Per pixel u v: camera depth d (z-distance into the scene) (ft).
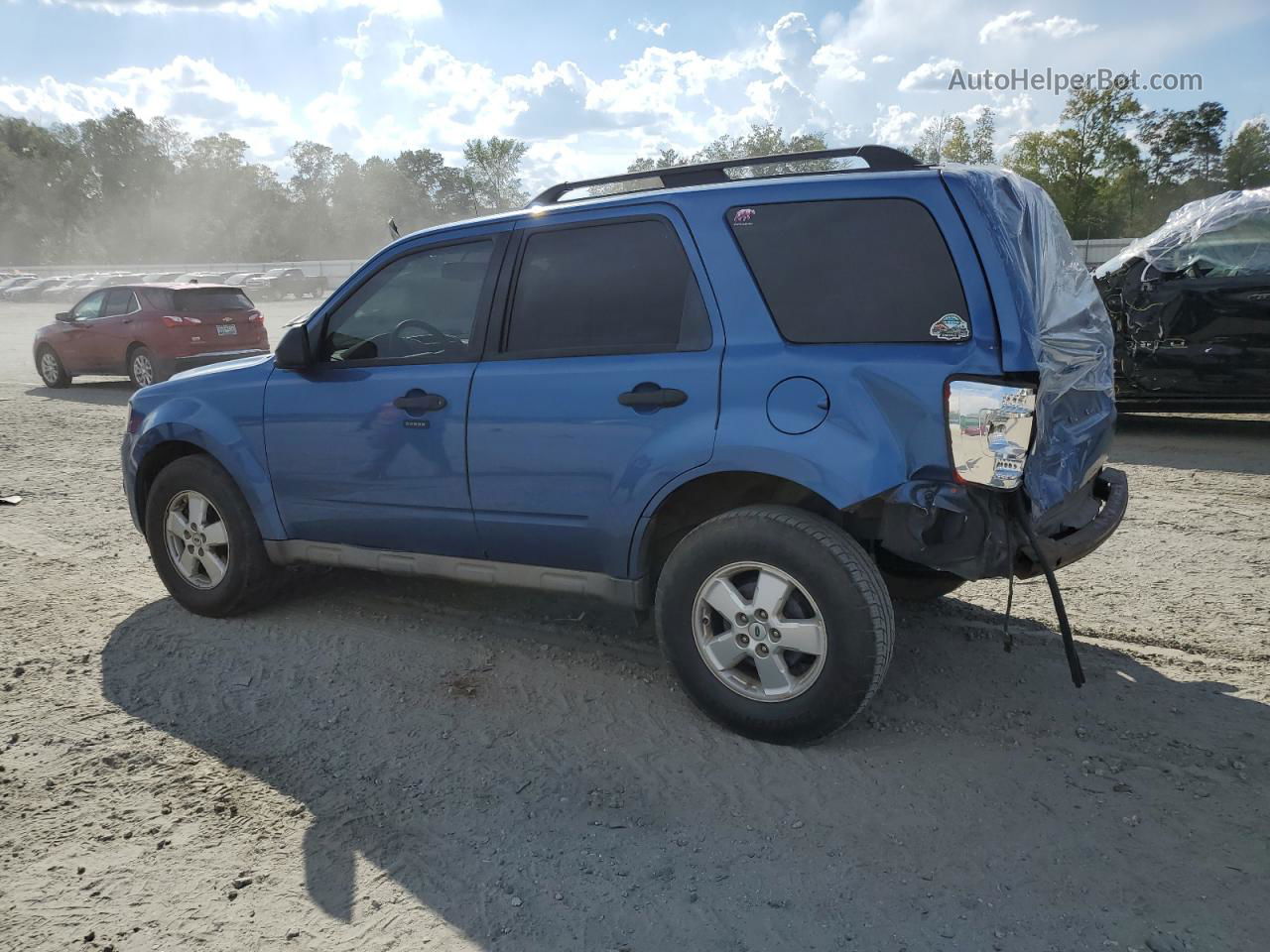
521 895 8.41
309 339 13.79
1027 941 7.65
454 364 12.57
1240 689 11.87
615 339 11.44
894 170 10.61
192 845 9.25
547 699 12.20
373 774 10.50
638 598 11.62
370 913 8.22
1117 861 8.61
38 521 21.81
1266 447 26.09
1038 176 159.53
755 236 10.72
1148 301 26.89
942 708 11.59
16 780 10.46
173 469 15.06
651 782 10.18
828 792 9.86
